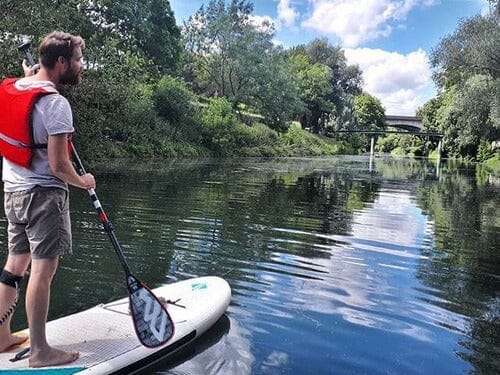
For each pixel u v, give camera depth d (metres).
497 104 27.31
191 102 34.34
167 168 19.08
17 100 2.87
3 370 2.89
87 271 5.14
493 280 5.69
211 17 45.00
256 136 40.59
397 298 4.86
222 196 11.62
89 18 26.05
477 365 3.55
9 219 3.08
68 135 2.93
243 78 45.50
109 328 3.48
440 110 55.12
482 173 27.55
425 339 3.94
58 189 2.99
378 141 83.19
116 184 12.62
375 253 6.63
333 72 76.31
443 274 5.81
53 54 2.99
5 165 3.06
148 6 37.41
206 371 3.26
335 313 4.36
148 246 6.30
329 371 3.34
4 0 13.27
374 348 3.72
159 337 3.22
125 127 24.73
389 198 13.30
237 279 5.18
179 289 4.29
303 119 67.94
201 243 6.64
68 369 2.93
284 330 3.94
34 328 2.95
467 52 27.66
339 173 22.84
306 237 7.42
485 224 9.56
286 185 15.46
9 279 3.11
